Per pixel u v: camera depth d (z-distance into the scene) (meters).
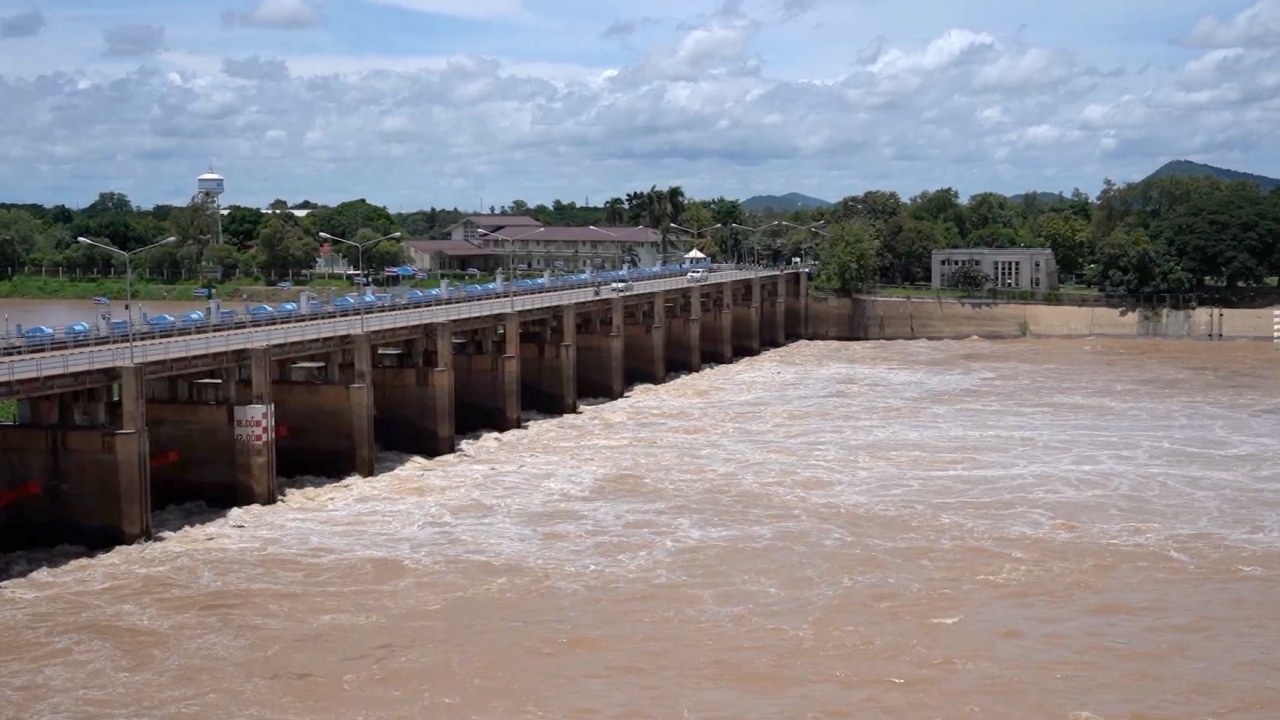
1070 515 70.25
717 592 56.94
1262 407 108.88
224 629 52.41
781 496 75.06
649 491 76.88
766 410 110.81
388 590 57.28
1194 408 108.62
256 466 72.44
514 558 62.19
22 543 65.62
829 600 55.81
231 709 44.81
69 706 45.00
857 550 63.28
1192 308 164.50
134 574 59.53
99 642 51.03
